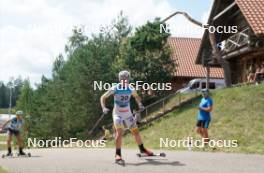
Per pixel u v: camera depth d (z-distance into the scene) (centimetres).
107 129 2916
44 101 3944
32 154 1343
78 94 3412
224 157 1091
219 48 3462
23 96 5038
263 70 2873
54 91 3897
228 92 2239
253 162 991
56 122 3788
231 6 2966
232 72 3456
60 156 1175
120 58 3378
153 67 3322
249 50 2798
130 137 2295
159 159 1016
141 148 1048
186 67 4550
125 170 852
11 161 1059
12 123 1366
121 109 967
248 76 3145
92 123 3406
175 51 4778
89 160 1026
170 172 825
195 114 2247
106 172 830
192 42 4978
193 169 862
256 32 2538
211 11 3234
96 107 3400
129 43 3372
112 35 3691
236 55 3148
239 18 3250
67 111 3462
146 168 874
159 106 2936
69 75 3559
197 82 3875
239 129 1730
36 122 3934
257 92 2089
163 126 2272
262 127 1688
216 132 1767
